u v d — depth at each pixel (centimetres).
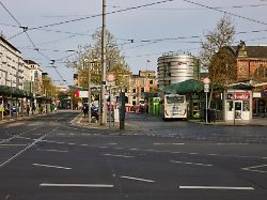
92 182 1257
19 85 12481
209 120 5525
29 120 6300
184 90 6850
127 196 1062
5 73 10519
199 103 6819
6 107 8388
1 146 2362
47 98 12369
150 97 10075
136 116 8575
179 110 6369
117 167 1572
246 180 1314
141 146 2403
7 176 1358
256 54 9156
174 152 2097
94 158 1844
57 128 4244
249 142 2717
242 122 5441
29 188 1159
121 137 3103
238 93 5862
